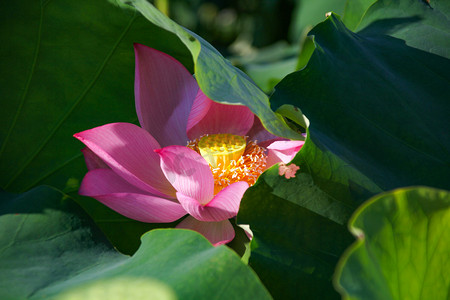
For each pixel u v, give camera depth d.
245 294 0.64
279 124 0.77
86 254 0.73
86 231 0.74
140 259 0.68
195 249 0.68
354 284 0.59
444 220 0.65
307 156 0.73
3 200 0.78
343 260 0.61
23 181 0.84
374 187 0.73
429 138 0.77
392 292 0.64
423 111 0.79
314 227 0.72
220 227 0.80
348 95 0.78
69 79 0.84
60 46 0.83
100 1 0.81
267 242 0.72
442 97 0.80
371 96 0.79
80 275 0.70
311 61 0.79
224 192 0.77
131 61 0.84
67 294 0.66
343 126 0.77
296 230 0.72
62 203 0.76
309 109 0.77
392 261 0.65
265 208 0.73
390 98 0.79
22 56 0.82
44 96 0.84
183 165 0.78
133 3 0.76
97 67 0.84
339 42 0.82
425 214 0.65
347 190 0.73
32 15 0.81
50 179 0.84
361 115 0.77
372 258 0.63
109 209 0.83
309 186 0.73
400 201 0.65
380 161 0.75
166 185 0.83
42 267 0.71
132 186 0.82
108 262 0.71
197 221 0.80
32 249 0.72
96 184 0.80
